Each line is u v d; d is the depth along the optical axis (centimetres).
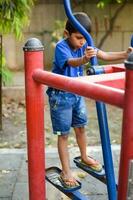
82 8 877
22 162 432
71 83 195
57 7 863
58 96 308
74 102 315
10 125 580
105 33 887
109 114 639
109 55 288
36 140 239
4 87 709
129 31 888
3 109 659
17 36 511
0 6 492
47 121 597
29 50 225
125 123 160
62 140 315
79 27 256
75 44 298
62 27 847
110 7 878
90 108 670
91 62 264
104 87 179
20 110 656
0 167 419
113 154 447
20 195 357
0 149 473
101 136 253
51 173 315
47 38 870
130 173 162
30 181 247
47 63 876
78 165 333
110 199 257
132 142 160
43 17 862
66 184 292
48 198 351
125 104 159
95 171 317
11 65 864
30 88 230
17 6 496
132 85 155
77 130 330
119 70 257
